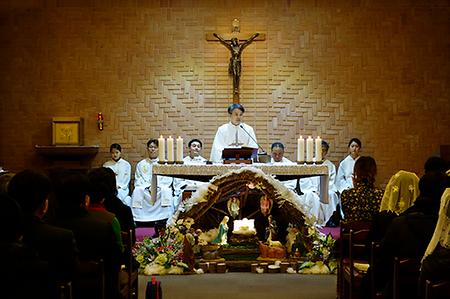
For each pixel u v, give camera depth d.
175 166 9.26
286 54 13.98
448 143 13.84
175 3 14.01
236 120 12.28
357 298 5.79
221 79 14.01
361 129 13.91
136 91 13.98
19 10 13.84
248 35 13.81
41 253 3.90
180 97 13.99
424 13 13.89
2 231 3.39
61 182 4.82
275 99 13.96
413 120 13.86
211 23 14.00
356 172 6.56
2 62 13.88
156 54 14.00
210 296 7.33
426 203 4.50
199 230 9.11
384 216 5.24
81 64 13.91
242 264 8.87
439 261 3.58
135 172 13.88
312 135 13.98
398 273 4.11
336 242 6.70
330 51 13.95
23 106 13.89
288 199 8.94
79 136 13.59
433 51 13.87
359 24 13.95
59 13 13.91
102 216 4.84
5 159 13.85
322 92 13.95
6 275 3.31
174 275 8.56
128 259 5.70
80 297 4.32
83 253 4.71
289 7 14.00
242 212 9.44
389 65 13.90
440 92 13.85
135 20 13.99
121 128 13.95
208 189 8.93
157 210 13.21
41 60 13.90
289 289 7.70
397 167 13.86
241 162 9.44
